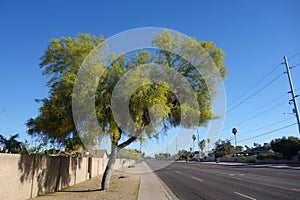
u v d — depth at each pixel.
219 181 19.55
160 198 12.59
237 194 12.75
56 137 15.14
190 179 22.53
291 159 50.44
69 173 18.70
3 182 10.08
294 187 14.40
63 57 13.63
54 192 14.92
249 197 11.76
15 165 11.05
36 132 15.22
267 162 53.72
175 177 25.28
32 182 12.66
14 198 10.88
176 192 14.58
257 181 18.20
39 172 13.48
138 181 21.97
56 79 13.52
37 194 13.19
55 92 13.27
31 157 12.57
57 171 16.17
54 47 13.61
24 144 16.83
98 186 18.00
